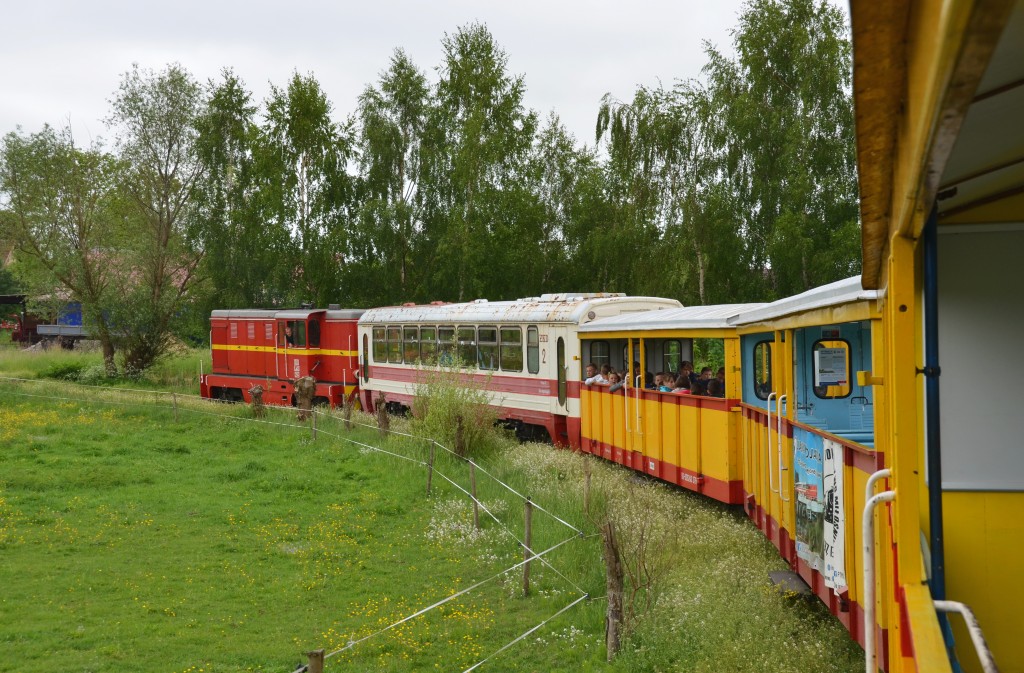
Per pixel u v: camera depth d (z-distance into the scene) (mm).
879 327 5273
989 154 3717
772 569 9781
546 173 43062
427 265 40312
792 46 33156
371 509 15336
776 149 32719
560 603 10312
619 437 16578
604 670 8117
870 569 4051
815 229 31328
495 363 22438
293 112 41281
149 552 12875
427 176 40375
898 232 3711
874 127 3238
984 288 4742
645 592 9656
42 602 10648
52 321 60906
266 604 10742
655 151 34312
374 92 41531
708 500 13805
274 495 16438
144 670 8672
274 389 31812
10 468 18391
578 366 19016
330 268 40438
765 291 33094
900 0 2592
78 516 14820
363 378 28812
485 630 9688
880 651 5098
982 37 2066
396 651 9188
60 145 38031
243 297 41844
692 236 32844
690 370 14969
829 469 7098
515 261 38750
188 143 40906
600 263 37438
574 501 13578
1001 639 4734
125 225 39469
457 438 18406
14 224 38281
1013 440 4746
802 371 8398
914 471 3875
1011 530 4730
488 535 13242
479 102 39844
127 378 38969
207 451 21047
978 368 4754
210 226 42000
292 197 41500
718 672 7391
